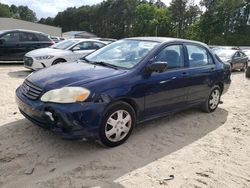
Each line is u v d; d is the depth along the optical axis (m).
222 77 6.25
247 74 13.64
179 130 5.11
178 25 84.94
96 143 4.28
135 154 4.07
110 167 3.68
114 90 3.99
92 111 3.76
